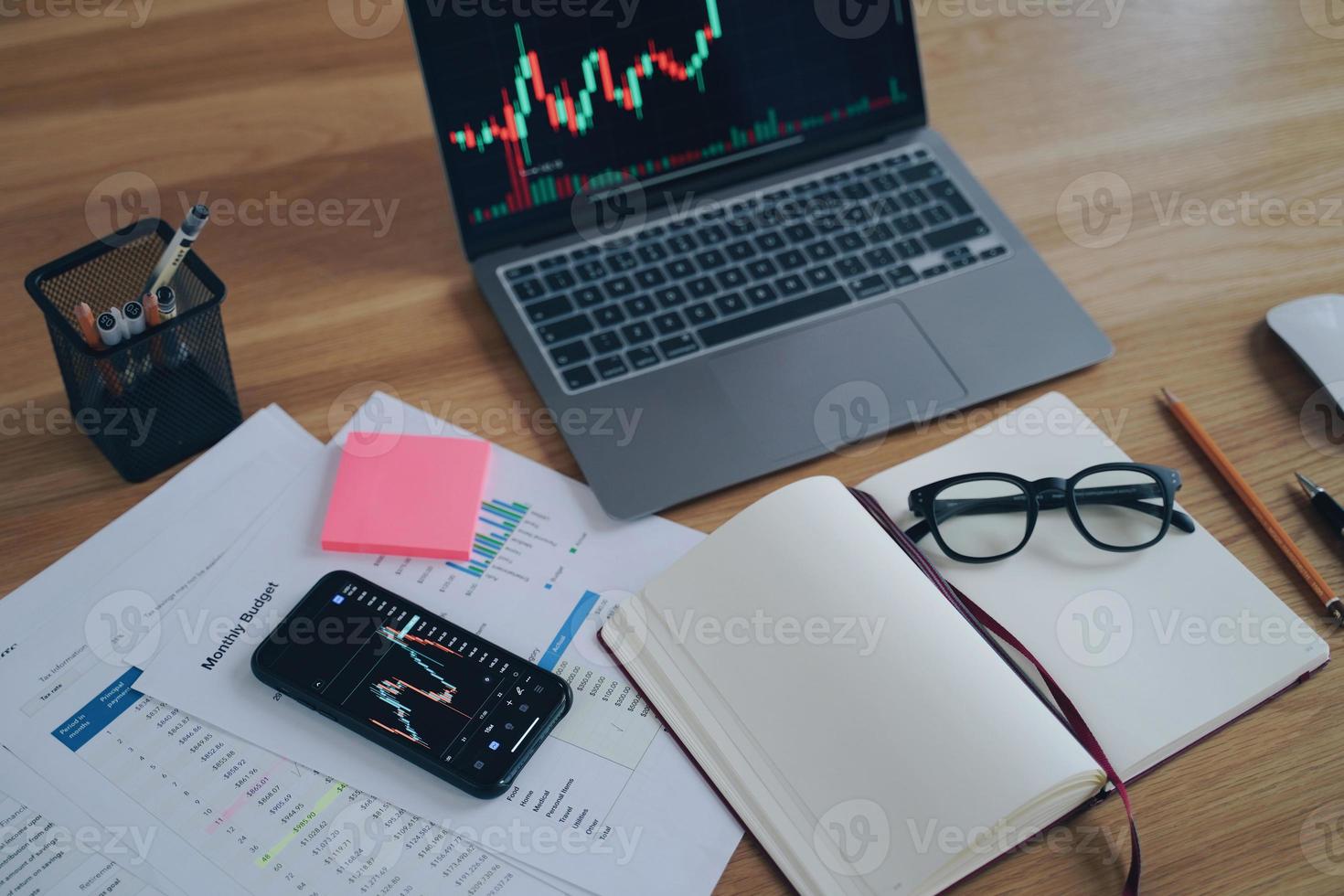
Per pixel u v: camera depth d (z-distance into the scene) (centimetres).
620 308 83
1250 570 72
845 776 62
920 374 81
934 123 99
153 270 72
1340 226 91
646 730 67
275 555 74
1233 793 64
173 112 98
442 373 83
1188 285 88
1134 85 102
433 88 82
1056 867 62
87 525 75
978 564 71
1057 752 61
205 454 78
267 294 87
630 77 86
